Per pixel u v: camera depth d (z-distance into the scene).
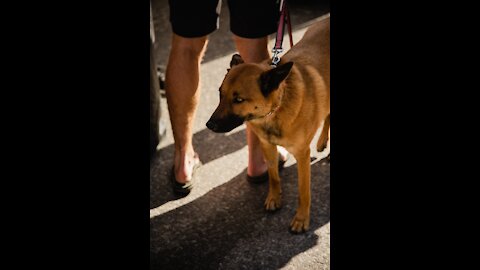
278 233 2.84
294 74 2.53
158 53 4.59
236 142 3.55
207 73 4.25
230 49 4.58
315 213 2.95
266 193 3.13
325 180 3.18
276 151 2.82
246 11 2.67
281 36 2.58
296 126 2.53
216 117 2.40
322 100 2.64
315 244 2.76
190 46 2.79
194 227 2.92
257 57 2.88
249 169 3.17
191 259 2.71
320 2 5.17
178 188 3.12
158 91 3.43
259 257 2.70
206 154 3.45
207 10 2.64
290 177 3.25
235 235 2.85
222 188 3.19
